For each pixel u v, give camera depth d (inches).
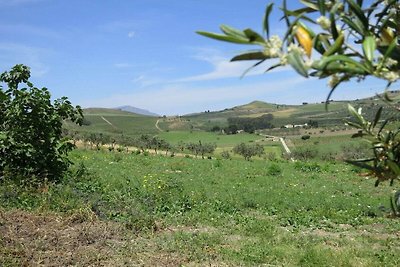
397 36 61.6
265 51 50.6
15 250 251.3
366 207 480.7
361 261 284.5
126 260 261.4
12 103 401.7
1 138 390.0
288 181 727.7
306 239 345.4
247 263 275.1
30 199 355.6
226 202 495.5
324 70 50.6
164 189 511.8
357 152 1125.1
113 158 957.8
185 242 313.6
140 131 3816.4
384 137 73.9
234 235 357.4
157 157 1155.9
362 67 51.2
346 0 56.0
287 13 55.9
